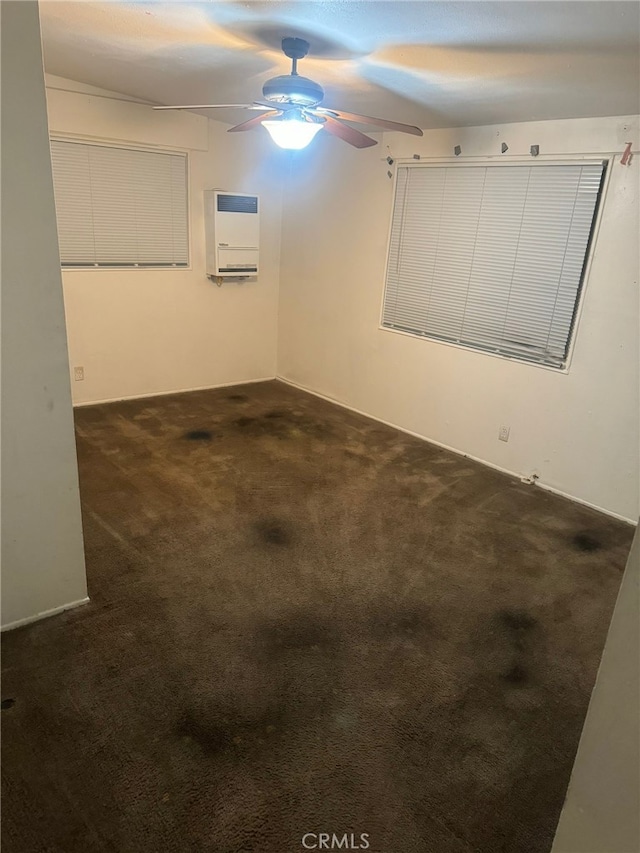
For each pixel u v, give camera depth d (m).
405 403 4.71
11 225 1.87
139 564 2.73
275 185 5.38
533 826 1.66
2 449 2.07
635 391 3.37
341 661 2.23
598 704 1.01
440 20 2.04
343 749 1.86
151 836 1.56
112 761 1.76
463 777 1.79
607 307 3.41
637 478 3.43
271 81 2.55
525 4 1.81
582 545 3.19
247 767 1.77
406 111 3.64
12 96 1.77
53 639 2.24
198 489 3.51
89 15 2.54
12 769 1.72
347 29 2.28
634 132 3.10
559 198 3.50
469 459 4.28
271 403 5.25
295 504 3.41
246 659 2.20
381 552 2.98
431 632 2.42
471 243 4.02
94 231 4.52
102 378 4.90
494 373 4.05
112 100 4.26
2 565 2.19
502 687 2.16
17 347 2.00
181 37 2.70
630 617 0.93
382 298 4.72
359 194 4.70
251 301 5.60
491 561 2.97
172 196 4.82
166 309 5.08
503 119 3.54
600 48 2.12
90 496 3.34
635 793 0.96
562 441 3.75
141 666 2.14
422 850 1.58
